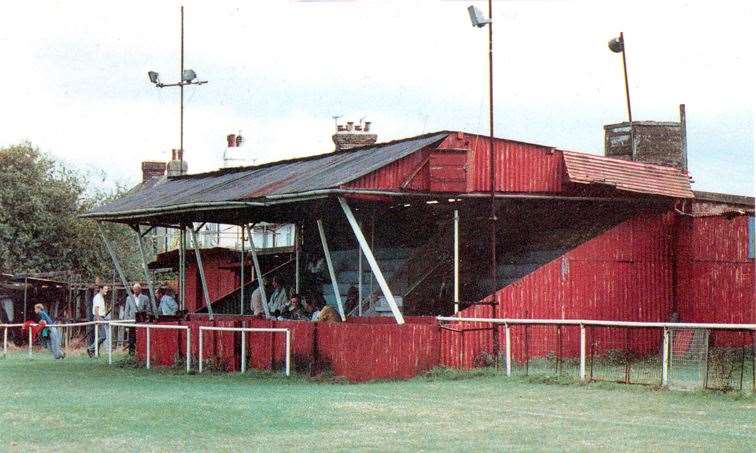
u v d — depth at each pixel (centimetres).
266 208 2825
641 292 2781
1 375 2438
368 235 2959
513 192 2552
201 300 4362
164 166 5503
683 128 3184
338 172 2414
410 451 1125
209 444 1195
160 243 5275
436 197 2422
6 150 5203
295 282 3188
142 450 1153
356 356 2148
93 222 5212
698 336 1766
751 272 2739
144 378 2330
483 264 2894
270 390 1944
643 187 2747
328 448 1153
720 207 2995
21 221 5094
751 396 1623
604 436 1240
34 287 4412
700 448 1138
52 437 1268
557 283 2634
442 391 1827
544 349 2386
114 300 4088
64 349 3638
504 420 1402
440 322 2231
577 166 2642
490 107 2433
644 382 1784
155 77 3812
